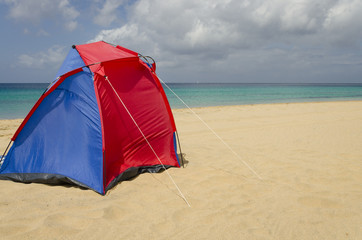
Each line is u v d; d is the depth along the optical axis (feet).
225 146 24.32
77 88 15.48
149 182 15.23
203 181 15.31
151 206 12.26
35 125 15.70
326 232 10.13
